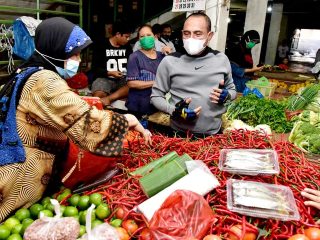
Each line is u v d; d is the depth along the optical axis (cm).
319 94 361
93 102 207
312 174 166
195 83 246
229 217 130
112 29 483
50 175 161
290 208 132
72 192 156
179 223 119
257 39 544
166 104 248
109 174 165
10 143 147
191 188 140
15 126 147
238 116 341
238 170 160
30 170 151
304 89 383
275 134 312
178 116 234
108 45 488
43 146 156
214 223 125
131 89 386
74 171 158
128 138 199
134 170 168
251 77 604
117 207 141
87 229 117
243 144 197
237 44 570
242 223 126
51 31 154
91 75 523
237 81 493
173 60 251
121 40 483
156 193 144
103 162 159
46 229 119
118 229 127
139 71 378
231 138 205
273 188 146
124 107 445
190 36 235
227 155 176
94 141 148
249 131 213
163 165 158
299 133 273
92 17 912
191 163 155
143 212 129
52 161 160
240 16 2069
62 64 162
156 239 115
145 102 379
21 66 159
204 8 360
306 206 139
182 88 249
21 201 151
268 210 131
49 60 159
